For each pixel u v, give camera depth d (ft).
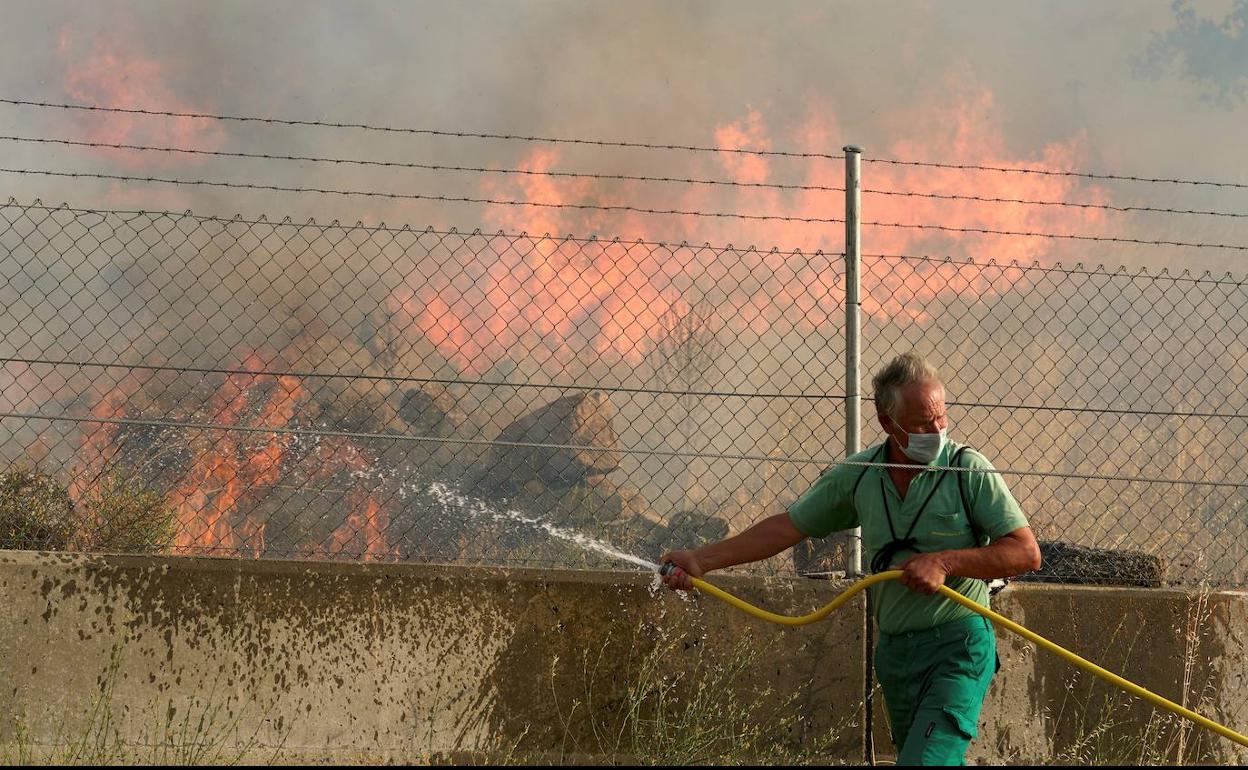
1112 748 25.39
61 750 22.08
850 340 26.03
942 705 18.67
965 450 19.77
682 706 24.36
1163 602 26.03
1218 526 28.84
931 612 19.34
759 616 20.40
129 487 30.27
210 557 23.57
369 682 23.50
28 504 28.22
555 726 23.89
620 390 24.97
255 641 23.34
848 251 26.25
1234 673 26.03
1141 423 29.35
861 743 24.76
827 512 21.06
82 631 22.99
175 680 23.03
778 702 24.66
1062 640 25.59
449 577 24.06
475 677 23.85
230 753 22.58
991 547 19.01
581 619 24.35
